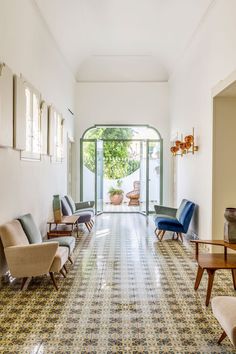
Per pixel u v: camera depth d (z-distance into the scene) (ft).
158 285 12.95
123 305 11.07
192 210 20.04
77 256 17.07
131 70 31.45
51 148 19.81
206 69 17.81
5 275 12.88
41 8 16.46
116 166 36.22
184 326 9.65
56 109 21.77
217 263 11.48
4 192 12.30
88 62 30.86
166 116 31.81
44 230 18.54
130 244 19.81
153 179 32.14
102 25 22.70
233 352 8.30
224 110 16.38
